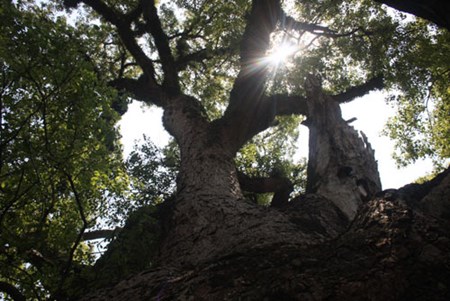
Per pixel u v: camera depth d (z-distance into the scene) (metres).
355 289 2.44
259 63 9.23
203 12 14.47
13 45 4.33
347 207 5.56
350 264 2.68
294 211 5.22
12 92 4.42
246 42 9.62
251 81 9.02
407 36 13.21
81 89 4.56
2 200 4.71
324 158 6.55
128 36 11.55
